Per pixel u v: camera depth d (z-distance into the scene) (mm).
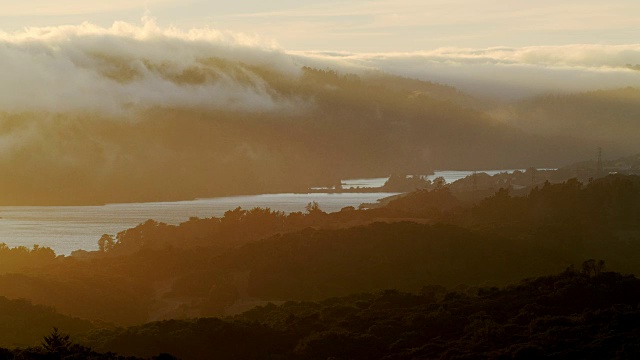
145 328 131125
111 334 132000
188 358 124062
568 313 128500
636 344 102438
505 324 124062
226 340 128500
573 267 170125
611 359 99562
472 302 139250
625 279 139750
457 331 126062
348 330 131125
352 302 155375
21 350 104312
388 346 122875
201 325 131500
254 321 139375
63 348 102812
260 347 128125
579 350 104062
